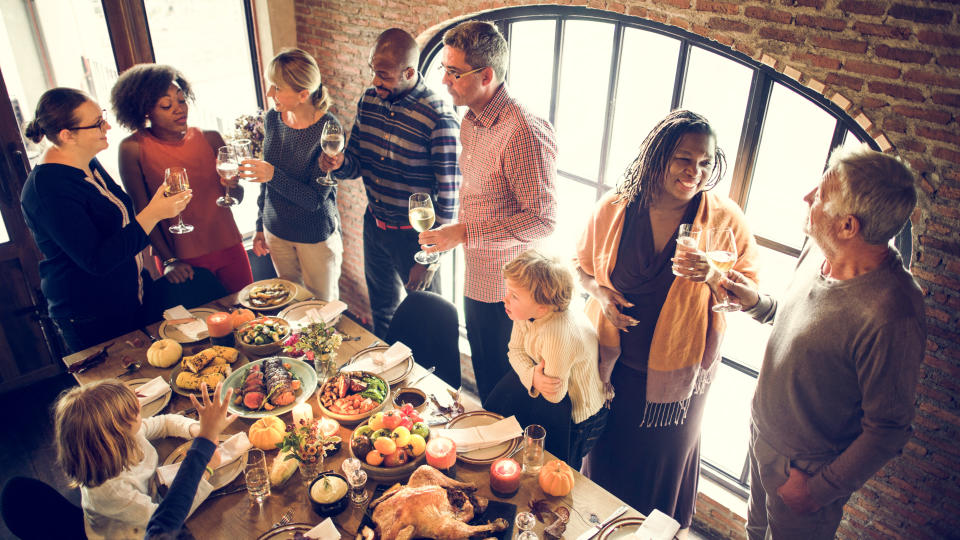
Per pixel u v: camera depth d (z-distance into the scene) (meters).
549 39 3.16
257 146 3.38
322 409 2.21
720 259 1.98
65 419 1.63
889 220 1.59
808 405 1.88
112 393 1.69
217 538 1.77
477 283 2.92
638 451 2.52
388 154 3.12
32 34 3.44
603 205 2.36
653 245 2.22
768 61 2.27
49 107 2.47
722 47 2.47
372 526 1.73
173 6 3.87
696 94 2.72
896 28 1.95
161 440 2.11
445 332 2.78
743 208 2.74
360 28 3.81
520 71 3.37
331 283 3.76
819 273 1.86
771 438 2.02
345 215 4.62
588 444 2.44
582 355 2.19
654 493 2.60
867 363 1.70
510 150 2.52
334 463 2.03
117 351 2.62
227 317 2.62
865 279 1.70
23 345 3.78
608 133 3.10
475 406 2.33
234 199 3.02
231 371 2.44
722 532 3.09
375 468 1.90
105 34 3.72
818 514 2.01
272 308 2.88
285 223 3.46
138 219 2.65
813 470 1.95
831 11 2.07
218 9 4.08
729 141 2.69
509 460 1.95
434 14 3.37
